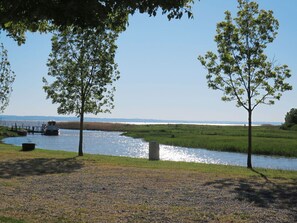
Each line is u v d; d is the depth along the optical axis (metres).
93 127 146.75
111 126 156.00
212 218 8.75
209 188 12.88
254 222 8.50
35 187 12.55
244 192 12.28
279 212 9.52
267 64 20.55
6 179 14.05
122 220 8.41
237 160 32.47
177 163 21.58
